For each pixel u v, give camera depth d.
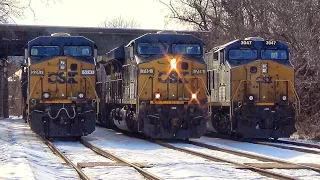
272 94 38.22
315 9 50.75
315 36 48.06
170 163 23.75
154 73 36.25
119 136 41.81
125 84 41.06
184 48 37.41
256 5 59.69
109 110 49.81
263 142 37.19
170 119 36.00
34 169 20.88
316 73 45.41
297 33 49.72
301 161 25.97
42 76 37.25
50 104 37.12
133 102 37.62
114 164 23.58
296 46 49.31
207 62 45.34
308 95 46.34
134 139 38.78
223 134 42.62
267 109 37.91
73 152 29.61
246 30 59.22
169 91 36.38
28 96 37.50
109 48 65.50
